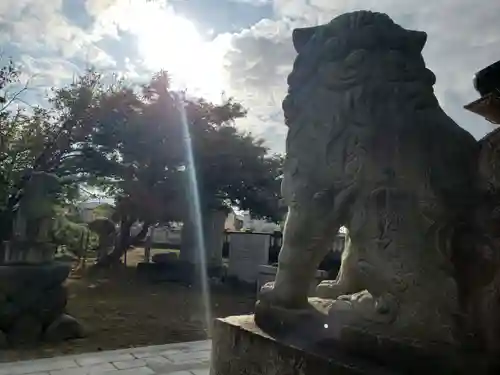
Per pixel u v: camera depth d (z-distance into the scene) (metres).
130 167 12.20
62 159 12.03
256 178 12.68
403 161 2.13
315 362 2.00
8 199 9.42
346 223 2.32
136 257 16.73
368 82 2.34
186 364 4.48
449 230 1.98
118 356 4.75
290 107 2.61
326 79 2.46
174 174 12.18
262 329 2.43
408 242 2.01
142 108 12.18
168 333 6.67
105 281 11.44
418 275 1.95
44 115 11.78
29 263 6.21
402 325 1.93
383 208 2.11
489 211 1.99
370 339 1.97
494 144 2.08
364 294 2.24
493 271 1.88
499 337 1.79
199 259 12.53
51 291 6.14
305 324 2.27
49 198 6.61
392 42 2.43
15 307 5.81
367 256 2.14
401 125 2.20
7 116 11.12
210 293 10.52
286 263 2.46
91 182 12.40
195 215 12.44
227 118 12.92
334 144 2.36
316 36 2.62
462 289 1.91
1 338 5.49
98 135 11.90
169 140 12.03
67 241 10.70
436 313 1.88
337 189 2.33
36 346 5.55
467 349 1.76
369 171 2.21
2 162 10.25
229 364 2.53
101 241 13.34
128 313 8.09
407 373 1.79
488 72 2.46
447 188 2.05
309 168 2.44
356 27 2.47
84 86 12.27
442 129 2.19
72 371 4.23
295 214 2.45
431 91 2.37
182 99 12.34
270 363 2.23
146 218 12.53
